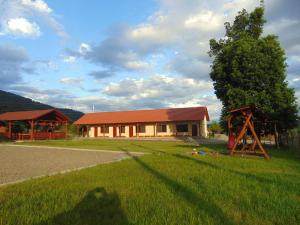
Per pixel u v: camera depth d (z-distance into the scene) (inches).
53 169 444.8
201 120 1681.8
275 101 817.5
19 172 414.0
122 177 343.9
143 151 802.2
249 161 519.5
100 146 1055.6
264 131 947.3
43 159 600.7
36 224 181.0
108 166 453.7
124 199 237.9
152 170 400.5
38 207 217.8
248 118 647.1
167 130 1777.8
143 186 287.9
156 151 796.0
